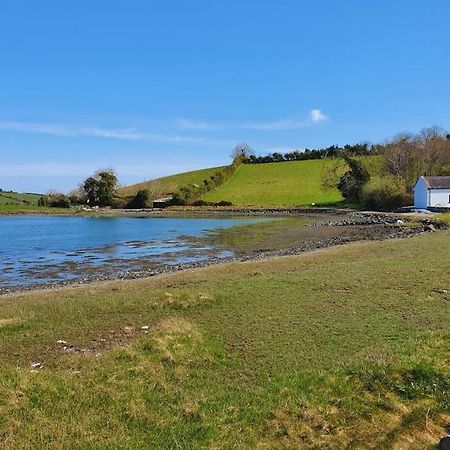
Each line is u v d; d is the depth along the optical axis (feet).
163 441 23.95
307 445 23.72
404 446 23.52
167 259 113.60
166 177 477.36
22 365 34.32
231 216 289.74
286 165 462.60
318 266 76.74
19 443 23.34
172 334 39.04
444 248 89.56
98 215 325.21
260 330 41.88
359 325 42.45
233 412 26.55
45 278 90.99
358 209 279.49
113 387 29.17
